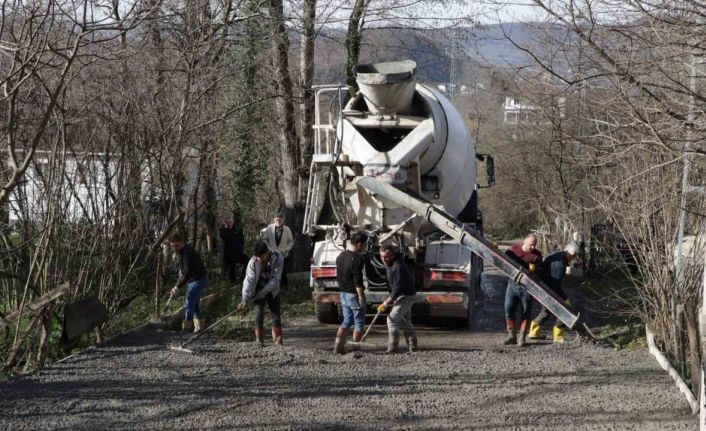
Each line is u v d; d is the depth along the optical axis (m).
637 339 12.57
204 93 14.62
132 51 12.55
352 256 11.41
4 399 8.62
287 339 12.71
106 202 12.15
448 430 7.74
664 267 11.27
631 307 14.07
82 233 11.59
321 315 13.92
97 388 9.12
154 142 13.59
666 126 7.77
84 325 11.23
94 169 12.05
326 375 9.93
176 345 11.43
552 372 10.16
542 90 9.43
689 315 8.85
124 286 12.60
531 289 11.78
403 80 12.69
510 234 35.78
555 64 8.90
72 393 8.89
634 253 12.07
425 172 13.80
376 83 12.68
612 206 11.77
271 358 10.88
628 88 7.88
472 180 15.09
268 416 8.12
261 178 21.16
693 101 7.81
